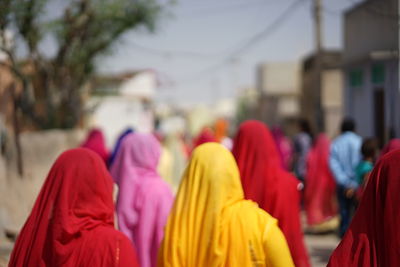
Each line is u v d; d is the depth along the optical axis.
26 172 8.05
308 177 9.43
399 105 11.96
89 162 2.83
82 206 2.78
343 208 8.35
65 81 11.38
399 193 2.52
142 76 32.06
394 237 2.51
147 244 4.34
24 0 9.05
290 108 37.56
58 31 10.80
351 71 14.83
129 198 4.42
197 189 2.87
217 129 11.26
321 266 7.13
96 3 10.94
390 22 12.36
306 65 26.75
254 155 3.93
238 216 2.79
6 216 7.55
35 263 2.69
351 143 8.24
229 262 2.75
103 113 28.33
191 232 2.83
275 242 2.75
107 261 2.66
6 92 12.43
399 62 11.81
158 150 4.62
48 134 8.48
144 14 11.42
